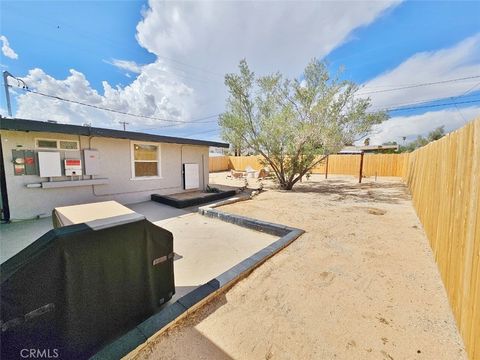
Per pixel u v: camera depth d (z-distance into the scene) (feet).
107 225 5.03
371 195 26.78
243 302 6.55
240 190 30.37
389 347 4.88
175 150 25.34
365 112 25.96
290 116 26.99
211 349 4.83
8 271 3.92
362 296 6.82
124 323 5.36
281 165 31.83
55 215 7.95
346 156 56.49
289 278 7.93
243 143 31.37
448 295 6.66
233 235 13.37
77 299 4.49
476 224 4.98
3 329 3.71
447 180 8.30
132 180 21.47
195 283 8.15
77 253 4.48
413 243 11.32
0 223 14.49
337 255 9.90
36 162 15.60
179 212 18.63
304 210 18.90
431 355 4.68
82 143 17.84
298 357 4.63
